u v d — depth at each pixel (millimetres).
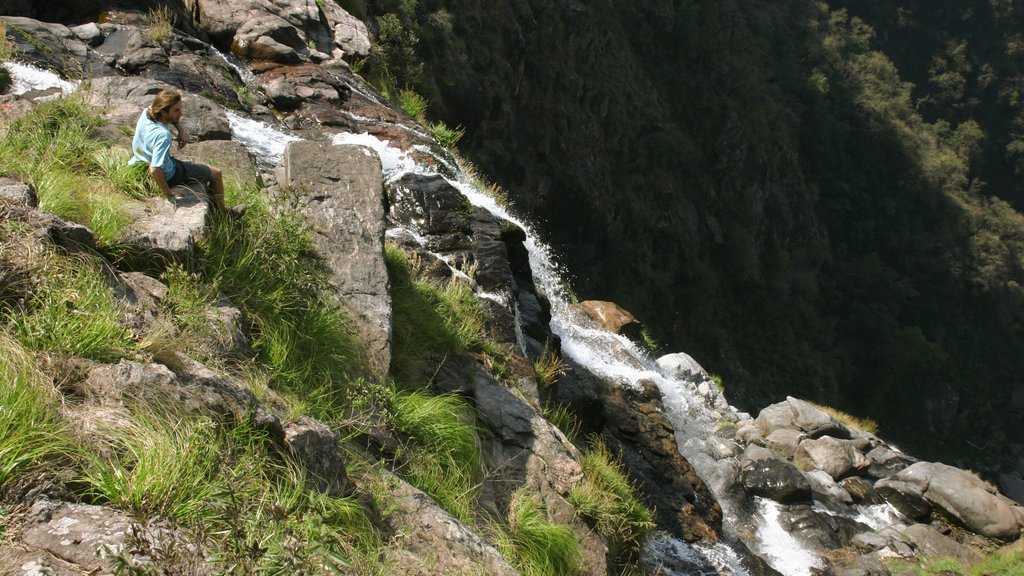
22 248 4137
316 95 12203
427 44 27047
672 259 45938
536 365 8086
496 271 8414
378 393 5469
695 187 50188
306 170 6789
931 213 68562
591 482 6449
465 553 4328
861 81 71188
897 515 11891
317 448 4070
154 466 3268
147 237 4945
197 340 4477
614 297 41250
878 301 61500
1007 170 85750
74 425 3355
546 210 38406
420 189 8820
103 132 6676
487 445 6191
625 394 10352
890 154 68500
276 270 5582
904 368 59031
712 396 13453
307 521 3346
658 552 7660
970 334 67562
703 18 53312
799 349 53656
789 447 12711
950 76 84312
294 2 14828
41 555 2762
